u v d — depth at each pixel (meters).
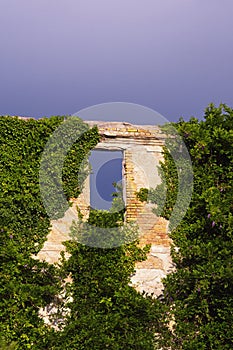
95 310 14.12
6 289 13.68
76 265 14.40
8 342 13.38
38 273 14.12
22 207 14.41
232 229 14.41
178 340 14.19
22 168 14.58
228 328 13.98
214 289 14.38
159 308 14.20
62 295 14.25
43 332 13.80
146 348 13.60
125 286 14.26
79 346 13.53
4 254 13.85
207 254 14.38
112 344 13.52
